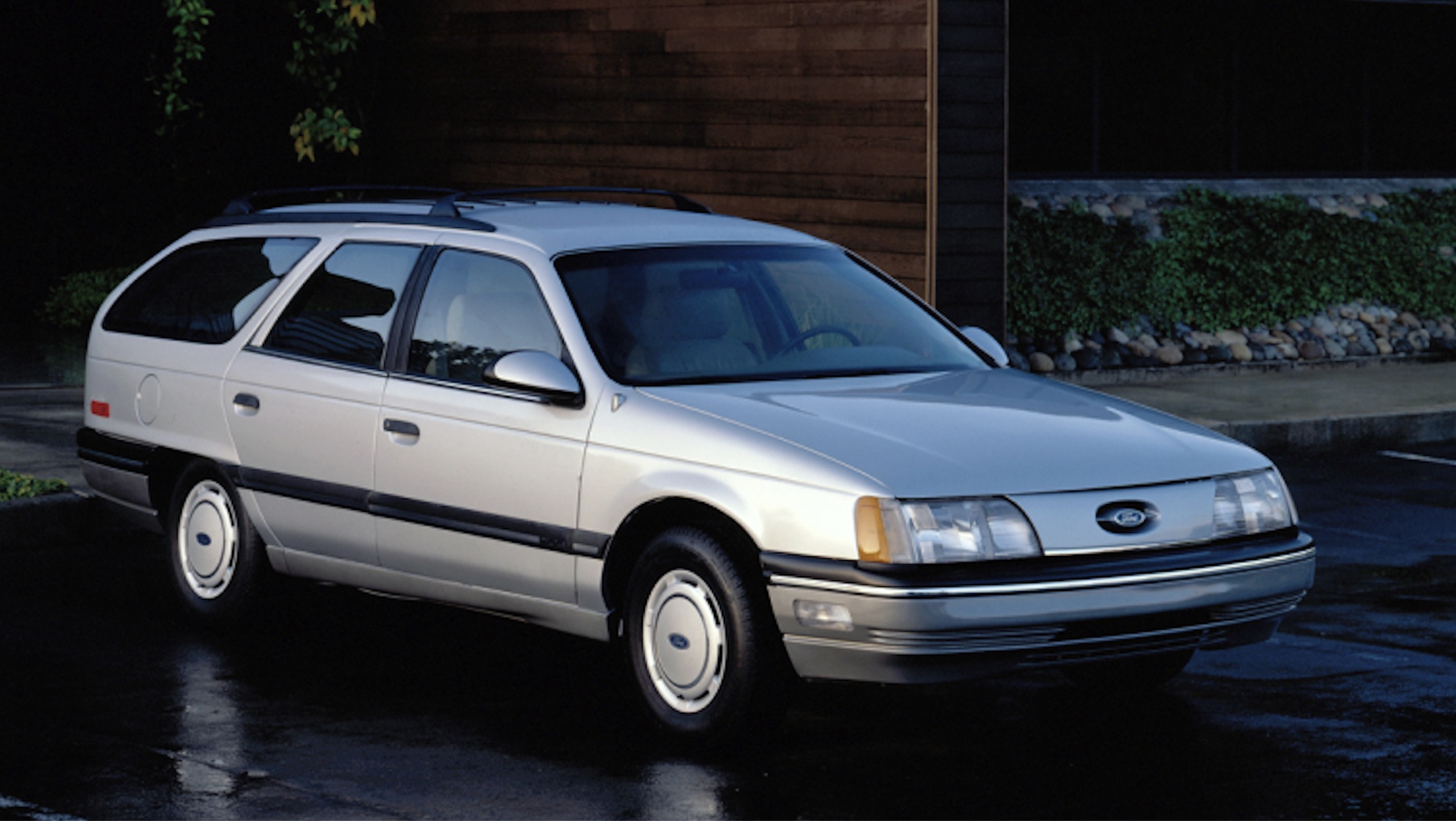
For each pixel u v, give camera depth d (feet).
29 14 68.28
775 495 21.47
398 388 25.64
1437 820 20.03
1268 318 66.08
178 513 29.04
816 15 52.39
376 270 27.02
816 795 20.84
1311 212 67.72
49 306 67.41
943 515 20.97
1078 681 25.54
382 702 24.70
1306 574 23.08
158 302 30.37
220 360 28.35
